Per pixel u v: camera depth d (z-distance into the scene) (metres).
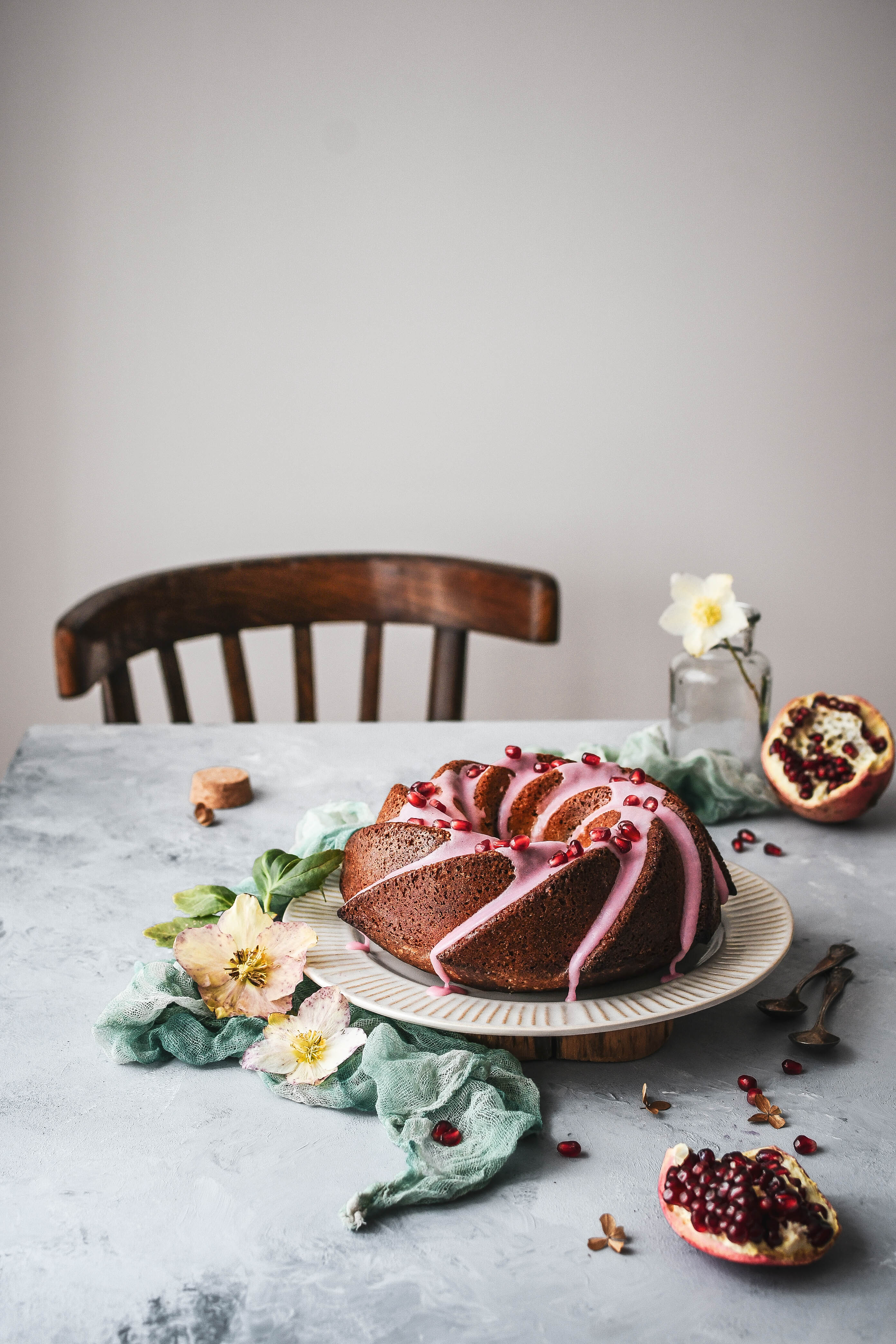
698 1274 0.83
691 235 2.38
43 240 2.26
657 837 1.00
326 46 2.23
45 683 2.47
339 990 0.96
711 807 1.29
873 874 1.20
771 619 2.61
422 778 1.38
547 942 0.96
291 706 2.53
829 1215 0.84
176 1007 0.98
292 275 2.32
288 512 2.43
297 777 1.39
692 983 0.98
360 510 2.44
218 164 2.26
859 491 2.55
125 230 2.27
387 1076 0.92
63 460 2.36
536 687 2.58
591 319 2.40
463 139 2.29
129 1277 0.82
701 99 2.32
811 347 2.46
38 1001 1.03
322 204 2.30
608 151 2.32
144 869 1.20
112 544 2.41
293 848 1.24
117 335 2.32
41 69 2.19
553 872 0.98
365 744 1.47
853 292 2.44
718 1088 0.95
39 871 1.20
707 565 2.55
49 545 2.40
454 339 2.38
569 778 1.09
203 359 2.34
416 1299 0.82
